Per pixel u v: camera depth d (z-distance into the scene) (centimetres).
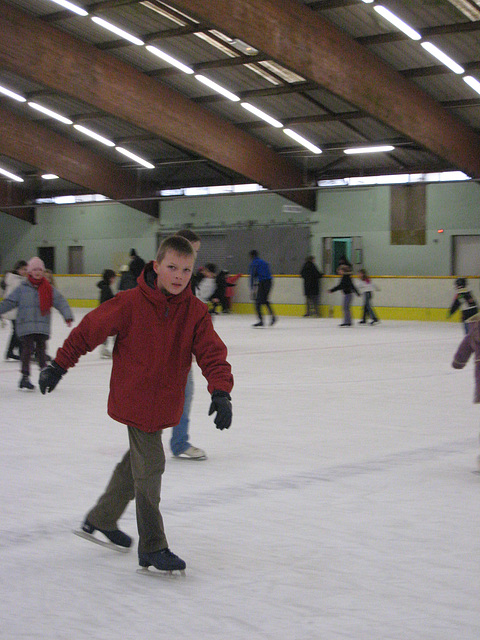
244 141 2533
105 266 3297
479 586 297
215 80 2228
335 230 2739
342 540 354
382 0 1673
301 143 2548
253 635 252
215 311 2634
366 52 1891
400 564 322
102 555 336
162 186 3128
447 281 2198
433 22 1752
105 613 271
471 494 436
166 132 2288
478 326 479
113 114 2141
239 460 523
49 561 327
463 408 740
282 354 1252
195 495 433
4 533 363
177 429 523
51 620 265
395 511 402
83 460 519
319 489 446
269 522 382
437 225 2528
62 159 2789
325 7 1739
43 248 3488
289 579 305
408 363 1128
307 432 621
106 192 2947
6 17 1872
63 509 404
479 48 1828
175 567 305
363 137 2475
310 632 254
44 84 1969
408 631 255
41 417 689
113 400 306
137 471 307
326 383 912
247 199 2936
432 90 2056
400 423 661
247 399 791
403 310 2273
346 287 1961
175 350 307
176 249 296
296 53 1741
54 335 1597
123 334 304
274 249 2878
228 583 301
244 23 1633
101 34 2041
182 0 1536
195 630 256
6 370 1065
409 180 2589
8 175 3328
